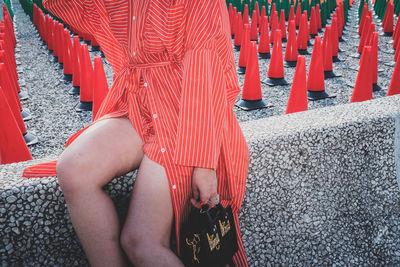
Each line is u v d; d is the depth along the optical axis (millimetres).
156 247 1245
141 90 1430
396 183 2092
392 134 1995
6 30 7559
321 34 11062
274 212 1853
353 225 2045
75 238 1509
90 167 1237
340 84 5785
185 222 1431
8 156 3016
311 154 1836
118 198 1485
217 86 1287
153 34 1320
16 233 1427
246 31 6516
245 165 1543
